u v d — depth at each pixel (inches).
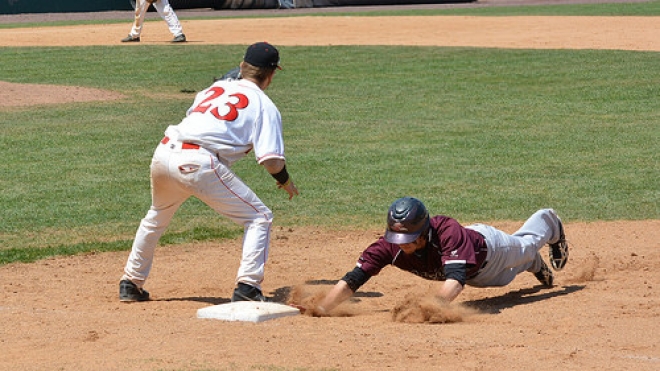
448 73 2294.5
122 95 2041.1
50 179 1305.4
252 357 524.1
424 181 1288.1
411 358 521.7
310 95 2022.6
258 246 671.1
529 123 1712.6
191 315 654.5
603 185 1248.2
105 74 2329.0
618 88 2041.1
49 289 770.2
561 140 1561.3
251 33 3235.7
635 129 1641.2
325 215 1103.0
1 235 1006.4
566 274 793.6
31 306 701.3
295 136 1614.2
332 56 2596.0
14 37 3186.5
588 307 660.7
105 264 875.4
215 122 661.3
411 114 1811.0
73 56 2642.7
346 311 675.4
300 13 4244.6
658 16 3543.3
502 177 1306.6
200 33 3248.0
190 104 1925.4
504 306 684.7
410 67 2393.0
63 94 2041.1
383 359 519.8
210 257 903.7
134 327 602.5
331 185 1272.1
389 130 1663.4
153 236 708.7
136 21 2965.1
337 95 2020.2
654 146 1502.2
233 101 668.7
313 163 1409.9
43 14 4490.7
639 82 2101.4
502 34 3095.5
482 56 2551.7
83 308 694.5
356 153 1477.6
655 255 861.2
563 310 653.9
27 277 817.5
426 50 2691.9
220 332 583.2
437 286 776.9
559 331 587.5
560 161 1408.7
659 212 1092.5
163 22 3750.0
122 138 1599.4
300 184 1280.8
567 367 501.4
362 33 3218.5
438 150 1497.3
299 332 585.0
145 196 1208.8
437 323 621.9
